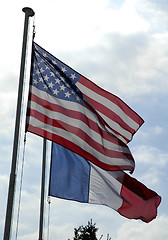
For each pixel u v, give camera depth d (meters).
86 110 14.80
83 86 16.14
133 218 16.64
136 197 16.41
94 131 14.85
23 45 14.03
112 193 16.22
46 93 14.35
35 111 13.85
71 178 15.77
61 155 15.88
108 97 16.41
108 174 16.11
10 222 11.38
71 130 14.32
